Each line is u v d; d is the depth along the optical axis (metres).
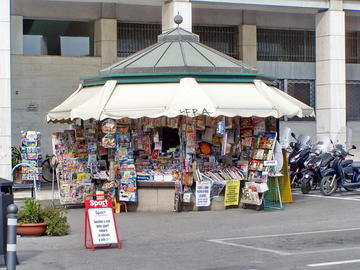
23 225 12.63
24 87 24.83
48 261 10.29
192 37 17.44
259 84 16.20
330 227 13.32
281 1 23.70
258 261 9.81
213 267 9.47
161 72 15.89
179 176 15.98
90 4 25.38
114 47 25.70
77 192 17.22
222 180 16.28
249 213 15.69
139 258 10.40
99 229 11.34
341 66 24.84
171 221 14.55
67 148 17.30
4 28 19.47
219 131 15.91
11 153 20.70
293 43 28.73
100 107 15.51
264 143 16.30
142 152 16.36
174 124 16.03
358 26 29.30
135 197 15.92
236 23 27.55
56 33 25.64
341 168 19.14
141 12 26.06
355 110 29.58
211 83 15.96
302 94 28.98
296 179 20.88
